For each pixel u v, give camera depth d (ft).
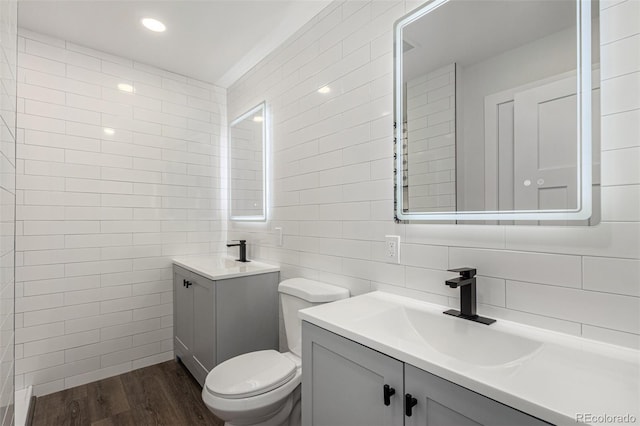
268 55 7.86
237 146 9.27
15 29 4.37
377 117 5.15
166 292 8.75
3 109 3.41
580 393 2.21
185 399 6.81
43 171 7.11
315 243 6.33
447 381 2.56
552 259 3.33
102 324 7.78
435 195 4.38
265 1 6.09
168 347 8.74
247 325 6.92
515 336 3.26
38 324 6.99
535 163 3.47
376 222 5.15
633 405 2.06
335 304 4.42
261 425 4.76
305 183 6.61
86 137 7.64
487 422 2.31
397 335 4.13
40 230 7.05
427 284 4.45
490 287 3.81
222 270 7.06
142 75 8.48
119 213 8.07
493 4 3.87
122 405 6.59
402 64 4.76
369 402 3.22
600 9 3.06
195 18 6.63
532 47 3.53
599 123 3.04
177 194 9.00
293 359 5.52
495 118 3.82
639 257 2.82
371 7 5.29
